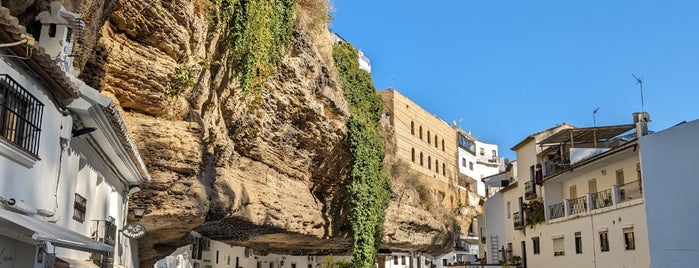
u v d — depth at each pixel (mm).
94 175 13438
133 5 17328
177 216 19188
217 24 21391
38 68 8953
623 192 29469
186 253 40094
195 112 20984
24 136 8797
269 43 26688
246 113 26266
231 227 27984
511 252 42594
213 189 22734
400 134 63031
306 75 31891
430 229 54719
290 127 31406
